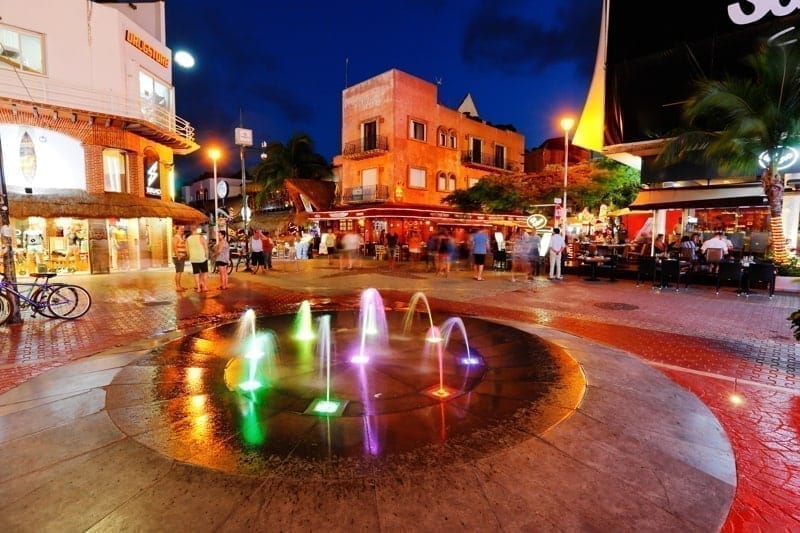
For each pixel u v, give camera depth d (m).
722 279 12.76
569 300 11.26
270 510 2.53
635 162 19.61
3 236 8.48
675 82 14.77
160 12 21.72
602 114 16.73
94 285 14.24
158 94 21.05
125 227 19.00
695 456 3.32
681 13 14.62
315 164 36.44
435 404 4.04
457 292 12.66
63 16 16.73
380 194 30.27
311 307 10.32
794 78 11.80
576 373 4.88
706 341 7.20
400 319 7.75
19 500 2.68
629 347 6.85
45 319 9.05
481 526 2.47
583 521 2.55
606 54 16.34
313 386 4.57
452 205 31.59
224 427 3.53
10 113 15.55
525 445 3.27
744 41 13.40
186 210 21.27
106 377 4.78
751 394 4.91
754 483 3.19
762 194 14.87
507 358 5.51
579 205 25.62
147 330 8.20
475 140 35.75
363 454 3.10
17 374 5.73
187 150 22.91
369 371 5.07
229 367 5.12
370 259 25.53
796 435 3.95
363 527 2.42
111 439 3.34
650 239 21.55
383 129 29.98
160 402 4.05
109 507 2.59
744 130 12.10
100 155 17.64
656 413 3.97
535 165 42.31
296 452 3.13
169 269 19.77
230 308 10.35
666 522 2.60
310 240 26.97
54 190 16.56
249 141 23.48
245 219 23.42
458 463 3.01
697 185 16.81
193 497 2.65
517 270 18.83
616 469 3.06
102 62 17.70
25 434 3.45
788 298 11.51
